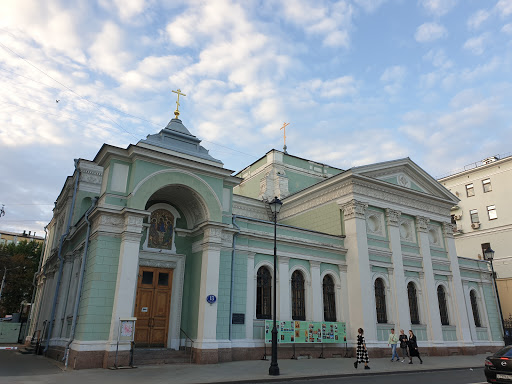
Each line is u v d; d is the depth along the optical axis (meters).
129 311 14.95
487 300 30.78
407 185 27.31
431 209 28.17
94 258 15.42
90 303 14.75
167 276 18.41
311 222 26.20
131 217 15.93
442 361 20.69
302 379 13.11
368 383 12.24
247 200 27.92
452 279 27.50
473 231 39.75
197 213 19.05
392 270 24.00
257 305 19.53
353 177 23.91
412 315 24.66
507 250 36.69
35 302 31.98
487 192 39.41
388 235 24.86
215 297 17.19
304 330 19.78
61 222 26.69
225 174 18.97
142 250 17.78
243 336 18.27
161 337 17.45
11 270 44.25
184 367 14.95
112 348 14.27
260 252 20.12
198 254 18.47
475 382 12.66
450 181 42.91
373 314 21.88
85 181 24.17
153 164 17.22
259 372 14.07
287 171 30.77
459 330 26.27
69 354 14.90
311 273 21.67
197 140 19.77
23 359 17.98
